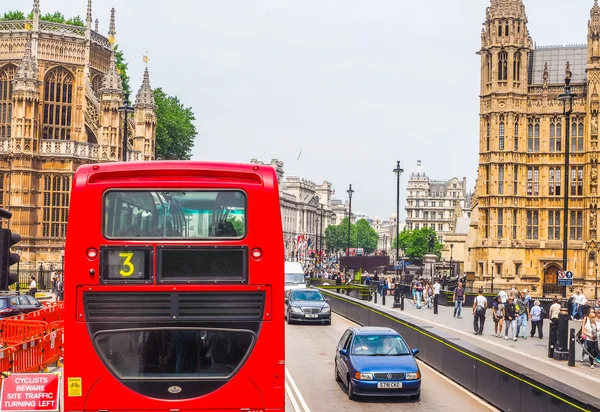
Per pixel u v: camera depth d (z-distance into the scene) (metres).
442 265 115.38
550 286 76.25
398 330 35.09
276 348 13.10
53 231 82.81
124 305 13.00
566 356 32.31
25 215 81.00
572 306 49.66
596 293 73.69
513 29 77.31
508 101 77.25
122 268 13.02
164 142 112.44
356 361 23.36
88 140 89.81
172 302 13.03
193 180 13.23
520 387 19.88
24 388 15.37
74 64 88.19
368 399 23.28
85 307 13.00
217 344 13.13
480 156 79.12
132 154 89.31
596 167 75.00
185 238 13.12
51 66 87.00
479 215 79.12
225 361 13.12
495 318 40.84
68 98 88.19
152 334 13.05
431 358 29.61
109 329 12.97
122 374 12.98
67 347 12.94
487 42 78.38
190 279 13.05
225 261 13.12
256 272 13.12
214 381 13.04
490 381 22.61
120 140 86.56
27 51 82.31
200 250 13.10
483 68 79.00
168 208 13.20
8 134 86.50
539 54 82.44
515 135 77.62
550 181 77.25
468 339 39.31
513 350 35.41
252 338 13.12
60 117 87.25
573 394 16.64
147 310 13.02
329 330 42.31
